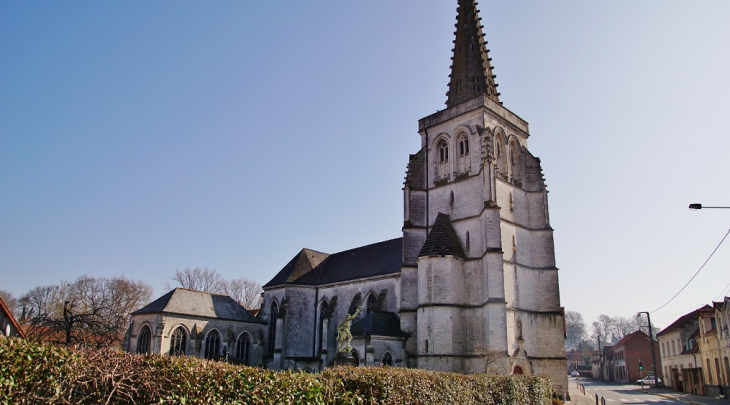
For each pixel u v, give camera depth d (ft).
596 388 326.24
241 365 54.54
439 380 88.22
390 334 196.85
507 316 185.88
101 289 370.53
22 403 36.63
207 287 427.74
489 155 197.77
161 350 222.07
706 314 264.11
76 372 40.29
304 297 263.29
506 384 117.50
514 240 202.49
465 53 235.81
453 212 209.77
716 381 242.58
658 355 422.41
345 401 63.93
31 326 187.93
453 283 191.72
